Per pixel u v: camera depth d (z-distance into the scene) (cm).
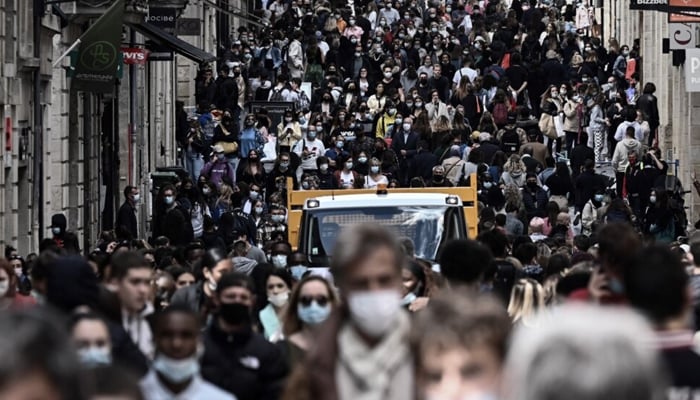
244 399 1845
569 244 4391
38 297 2125
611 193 6569
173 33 7031
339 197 3788
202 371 1844
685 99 7894
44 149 5344
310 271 3141
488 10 11338
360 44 9750
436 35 9844
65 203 5747
